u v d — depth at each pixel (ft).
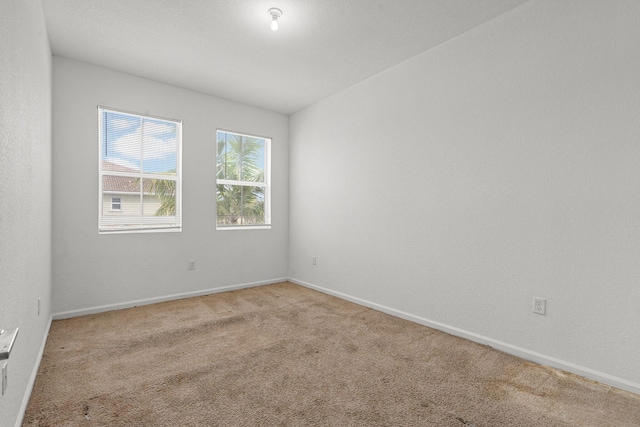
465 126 8.43
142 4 7.31
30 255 5.72
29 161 5.56
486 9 7.49
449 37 8.69
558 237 6.82
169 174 12.03
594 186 6.35
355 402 5.62
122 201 11.05
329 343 8.11
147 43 9.02
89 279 10.27
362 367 6.87
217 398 5.70
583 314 6.50
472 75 8.28
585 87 6.43
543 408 5.48
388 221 10.56
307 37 8.70
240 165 14.05
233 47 9.23
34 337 6.21
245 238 13.93
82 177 10.11
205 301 11.84
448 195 8.84
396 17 7.78
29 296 5.65
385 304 10.66
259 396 5.78
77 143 10.02
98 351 7.55
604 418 5.22
